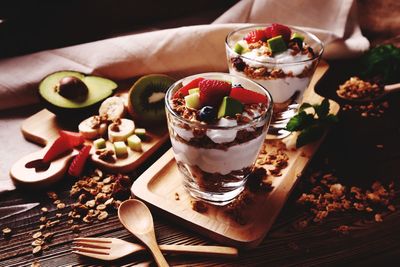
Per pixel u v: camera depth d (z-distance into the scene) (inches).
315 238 21.5
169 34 28.9
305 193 23.2
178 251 20.6
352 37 31.0
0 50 30.4
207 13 34.0
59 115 26.3
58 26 31.1
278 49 24.7
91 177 24.0
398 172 24.2
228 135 20.6
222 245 21.3
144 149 24.9
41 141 25.7
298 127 24.9
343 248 21.1
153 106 26.3
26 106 28.1
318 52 25.8
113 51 28.6
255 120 20.7
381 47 29.4
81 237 21.5
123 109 26.4
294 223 22.0
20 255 20.9
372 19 32.3
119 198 23.1
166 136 25.8
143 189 22.7
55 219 22.3
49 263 20.6
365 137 25.9
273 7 31.1
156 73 29.0
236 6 31.4
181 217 21.6
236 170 21.7
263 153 24.8
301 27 30.2
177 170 24.0
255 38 25.7
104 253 20.6
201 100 21.3
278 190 22.8
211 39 29.0
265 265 20.6
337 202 22.8
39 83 27.1
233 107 21.0
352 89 28.5
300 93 25.5
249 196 22.6
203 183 22.1
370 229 21.8
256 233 21.1
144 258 20.8
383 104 27.8
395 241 21.4
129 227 21.3
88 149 24.1
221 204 22.5
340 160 24.7
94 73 28.4
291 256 20.9
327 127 25.8
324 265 20.6
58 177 23.7
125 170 24.2
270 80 24.5
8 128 26.7
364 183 23.6
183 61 29.0
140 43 28.7
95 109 26.5
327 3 30.9
